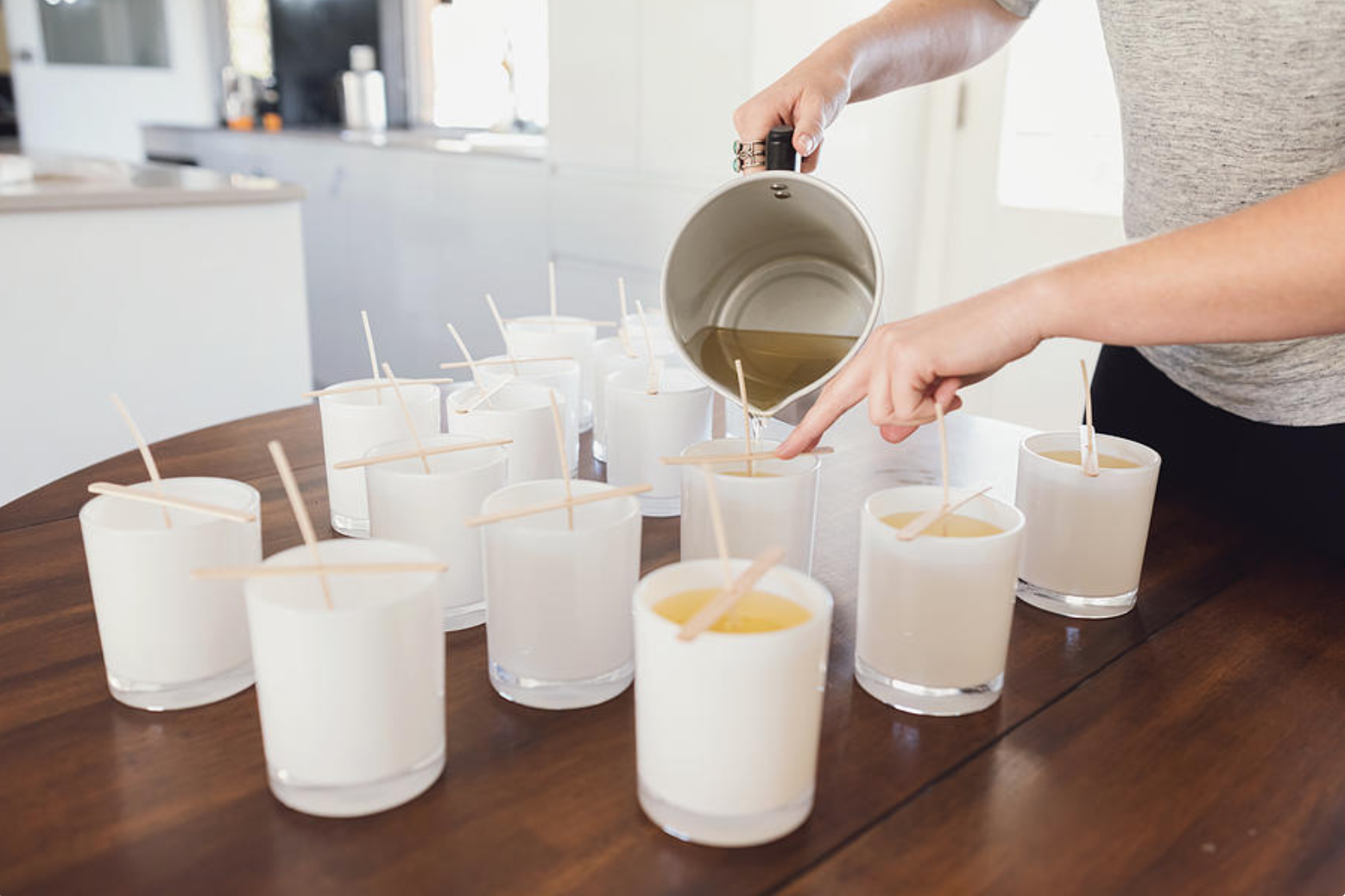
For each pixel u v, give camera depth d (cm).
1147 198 105
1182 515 102
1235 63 90
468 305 335
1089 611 81
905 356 72
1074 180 252
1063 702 69
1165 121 98
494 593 67
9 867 53
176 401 221
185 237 215
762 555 55
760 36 238
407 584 59
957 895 52
